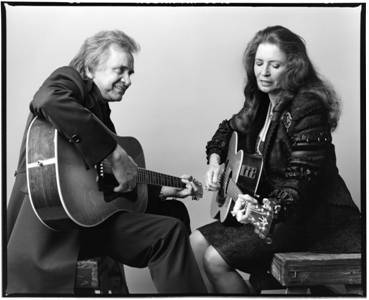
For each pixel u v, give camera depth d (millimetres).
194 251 2656
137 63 2814
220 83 2820
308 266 2344
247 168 2668
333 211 2551
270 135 2590
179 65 2824
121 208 2473
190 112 2844
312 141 2467
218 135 2834
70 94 2275
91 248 2426
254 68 2719
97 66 2660
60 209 2252
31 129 2291
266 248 2535
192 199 2854
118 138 2672
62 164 2254
